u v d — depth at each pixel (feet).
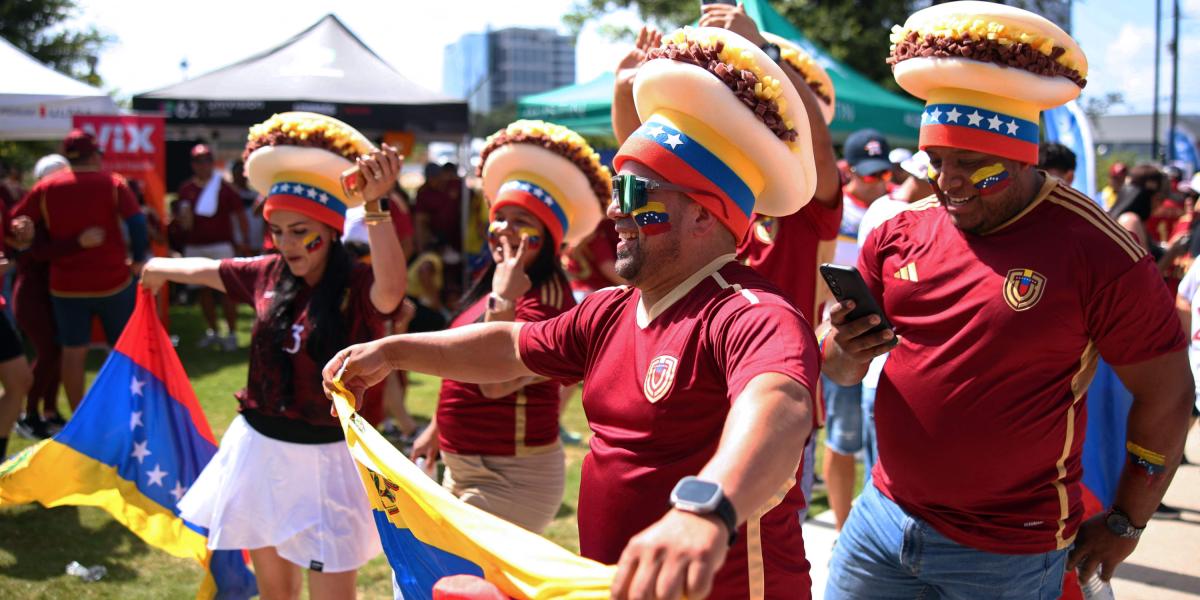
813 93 12.57
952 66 8.26
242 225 39.45
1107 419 13.57
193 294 49.47
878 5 65.57
